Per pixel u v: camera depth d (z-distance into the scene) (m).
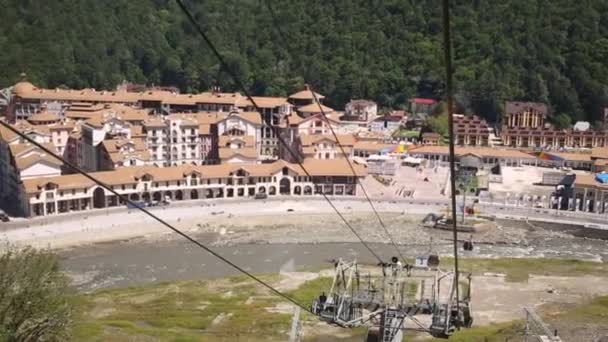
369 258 151.38
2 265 73.31
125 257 151.25
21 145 189.75
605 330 106.62
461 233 174.00
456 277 34.56
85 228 169.25
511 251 161.75
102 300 120.31
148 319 109.44
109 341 93.75
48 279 77.81
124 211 183.25
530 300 123.25
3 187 198.62
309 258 152.00
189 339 98.62
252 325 106.50
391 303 38.44
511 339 100.38
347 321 37.50
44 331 74.62
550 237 174.38
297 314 54.75
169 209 188.12
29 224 168.88
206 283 132.62
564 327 107.69
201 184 198.62
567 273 141.75
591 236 175.88
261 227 176.50
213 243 163.25
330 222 181.88
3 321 68.31
